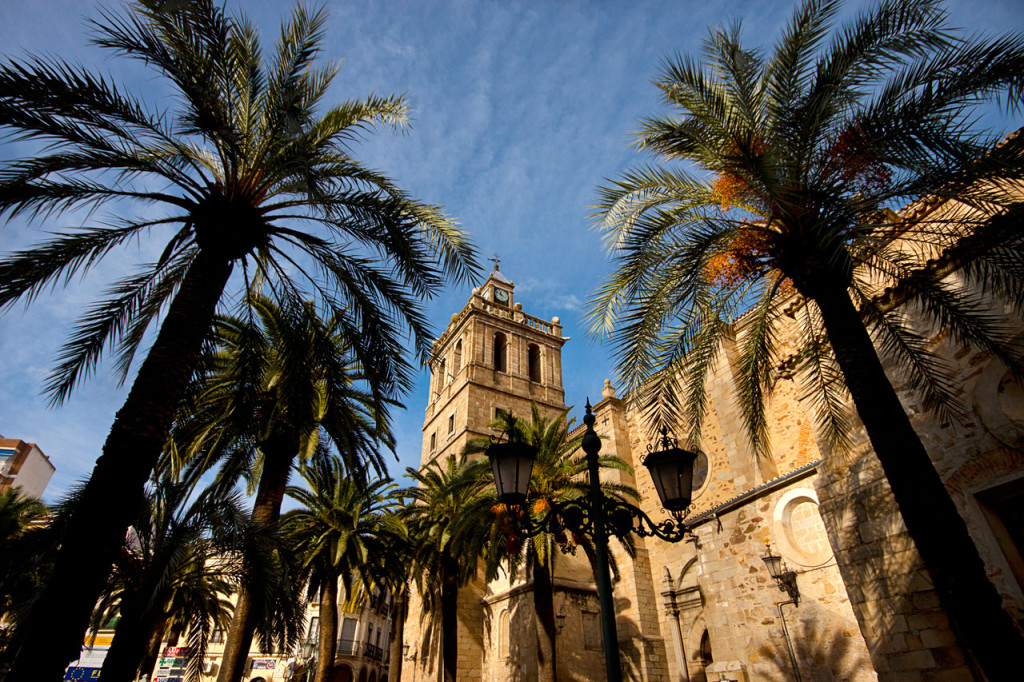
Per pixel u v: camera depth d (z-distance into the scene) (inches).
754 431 485.7
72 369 407.5
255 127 433.7
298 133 360.8
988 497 397.1
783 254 374.3
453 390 1785.2
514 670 1120.2
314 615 1898.4
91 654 1182.9
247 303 487.8
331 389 524.7
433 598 1190.3
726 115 395.9
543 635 732.7
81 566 271.3
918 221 386.3
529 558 804.6
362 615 2032.5
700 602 900.0
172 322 345.4
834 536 482.3
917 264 423.2
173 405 328.5
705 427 1004.6
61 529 515.5
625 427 1229.7
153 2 358.6
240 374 537.3
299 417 544.1
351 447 708.7
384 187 446.0
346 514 901.8
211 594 1026.7
